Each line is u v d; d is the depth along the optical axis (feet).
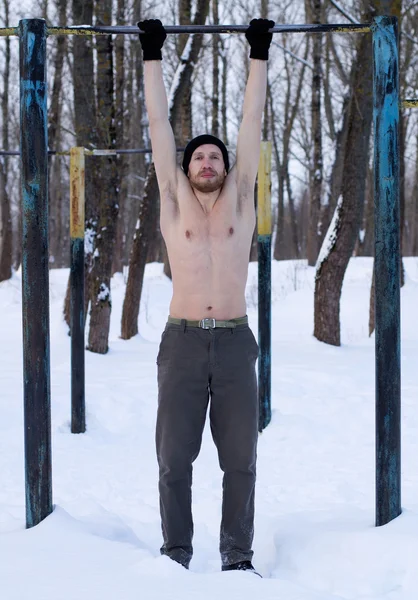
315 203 77.25
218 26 11.62
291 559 11.02
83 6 39.22
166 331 11.06
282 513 14.75
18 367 31.07
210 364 10.81
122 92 57.26
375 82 11.97
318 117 76.69
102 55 39.09
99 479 17.71
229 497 10.96
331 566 10.55
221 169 11.14
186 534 10.94
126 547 10.70
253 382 11.00
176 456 10.89
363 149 37.04
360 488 16.85
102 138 38.78
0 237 77.36
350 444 21.08
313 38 74.33
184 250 11.00
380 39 11.91
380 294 11.87
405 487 16.44
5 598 8.77
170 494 10.90
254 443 10.98
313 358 32.09
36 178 12.23
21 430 21.97
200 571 11.71
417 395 25.22
